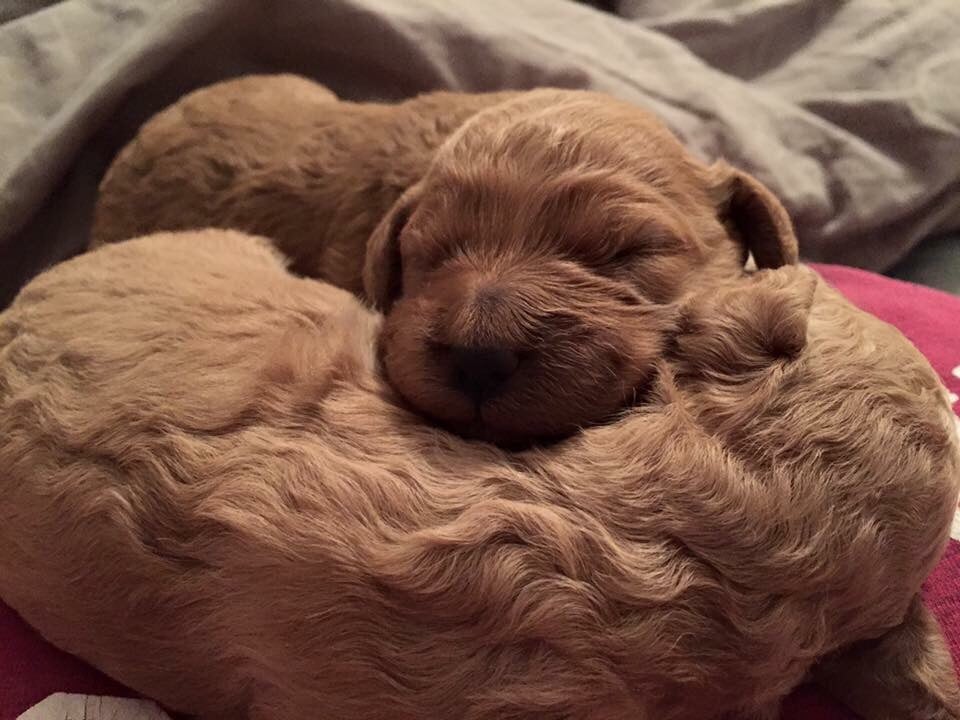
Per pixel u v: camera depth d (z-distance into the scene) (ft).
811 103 1.23
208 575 0.52
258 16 1.16
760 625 0.49
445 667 0.47
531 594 0.47
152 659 0.56
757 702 0.53
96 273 0.69
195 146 1.03
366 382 0.59
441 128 0.94
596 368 0.56
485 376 0.55
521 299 0.56
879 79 1.25
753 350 0.55
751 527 0.49
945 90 1.20
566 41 1.24
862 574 0.52
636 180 0.64
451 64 1.19
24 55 1.16
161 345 0.60
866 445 0.52
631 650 0.47
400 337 0.60
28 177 1.07
